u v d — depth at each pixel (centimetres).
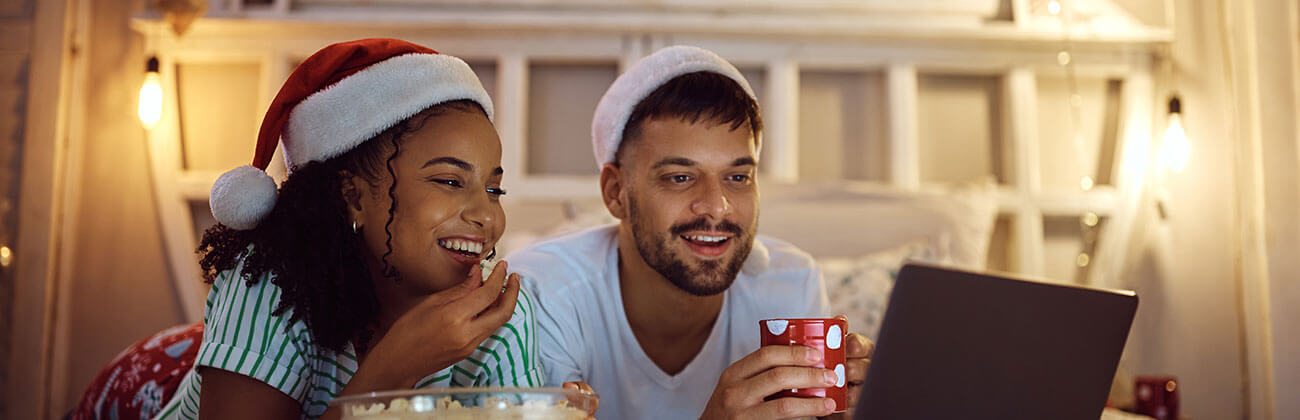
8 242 238
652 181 134
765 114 259
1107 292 86
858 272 208
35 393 233
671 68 136
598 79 260
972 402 83
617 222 221
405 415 71
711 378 147
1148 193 262
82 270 245
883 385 82
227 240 105
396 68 104
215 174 246
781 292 154
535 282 138
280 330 97
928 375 82
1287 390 238
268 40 247
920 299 82
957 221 235
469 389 73
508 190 248
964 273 83
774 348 97
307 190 101
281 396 97
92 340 243
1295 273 240
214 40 247
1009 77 261
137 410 148
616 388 144
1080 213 261
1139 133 263
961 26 258
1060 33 257
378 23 246
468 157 104
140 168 248
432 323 91
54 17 245
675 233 133
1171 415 198
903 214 234
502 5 254
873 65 259
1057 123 269
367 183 104
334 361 105
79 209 246
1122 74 265
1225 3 260
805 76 263
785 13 257
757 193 138
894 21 259
